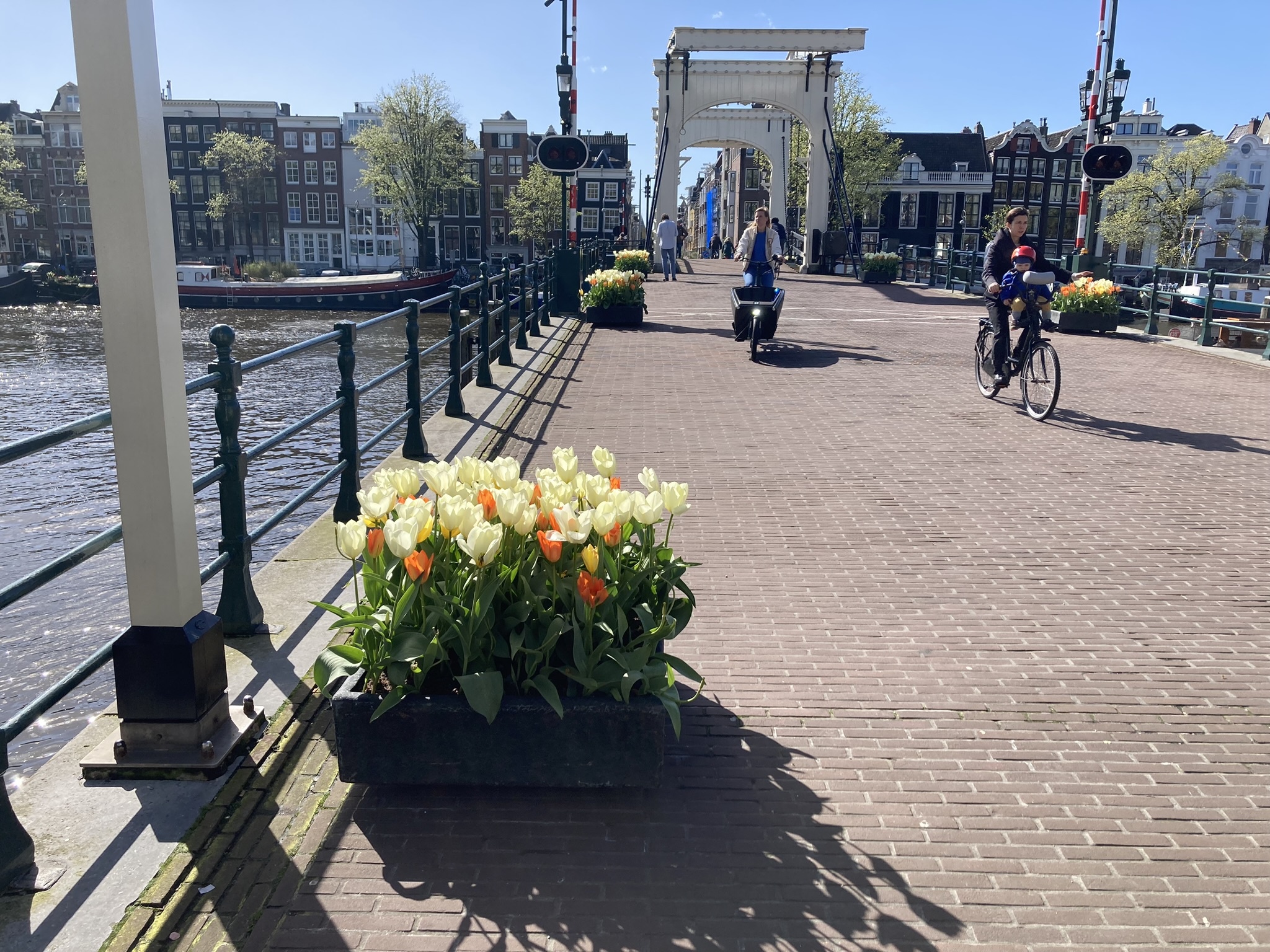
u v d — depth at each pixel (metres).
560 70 18.09
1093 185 17.94
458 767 2.81
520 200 77.00
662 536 5.37
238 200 79.25
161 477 2.78
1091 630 4.18
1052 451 7.46
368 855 2.58
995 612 4.36
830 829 2.73
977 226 70.38
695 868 2.55
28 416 24.69
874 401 9.45
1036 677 3.71
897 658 3.87
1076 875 2.55
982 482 6.55
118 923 2.30
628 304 15.68
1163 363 12.27
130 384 2.73
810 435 7.96
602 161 77.38
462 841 2.65
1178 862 2.61
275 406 22.69
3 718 6.28
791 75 31.97
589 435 7.91
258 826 2.69
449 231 80.38
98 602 8.44
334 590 4.38
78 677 2.70
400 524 2.60
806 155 50.28
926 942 2.30
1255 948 2.30
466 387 9.97
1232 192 61.81
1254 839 2.72
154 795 2.80
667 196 32.94
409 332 6.86
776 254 12.45
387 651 2.76
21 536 11.88
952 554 5.13
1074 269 18.14
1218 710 3.48
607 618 2.87
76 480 14.21
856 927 2.35
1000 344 9.13
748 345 13.30
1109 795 2.93
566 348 13.22
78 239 84.25
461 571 2.80
